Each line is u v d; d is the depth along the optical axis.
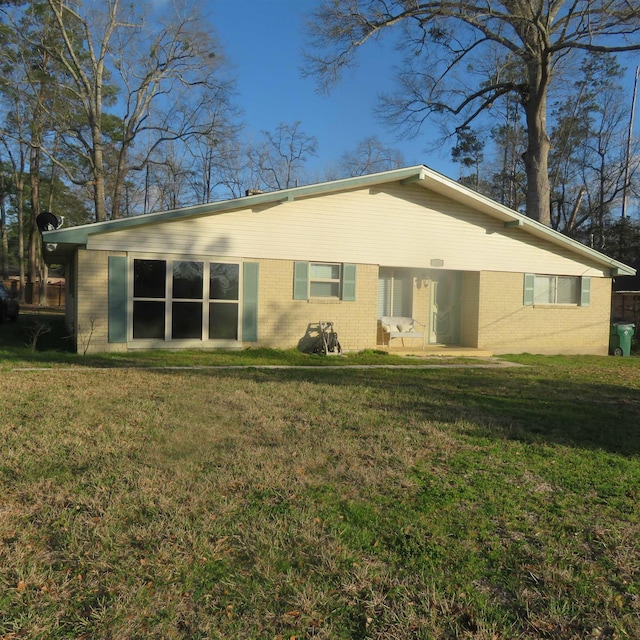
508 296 15.38
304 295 13.24
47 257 16.25
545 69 19.56
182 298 12.30
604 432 6.24
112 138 29.81
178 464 4.53
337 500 3.95
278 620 2.61
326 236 13.38
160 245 12.03
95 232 11.36
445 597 2.82
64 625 2.54
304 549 3.25
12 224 50.81
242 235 12.69
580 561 3.24
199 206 11.99
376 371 10.90
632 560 3.26
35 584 2.82
